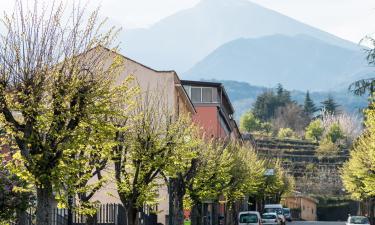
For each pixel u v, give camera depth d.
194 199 55.12
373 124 44.81
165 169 38.50
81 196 33.75
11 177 30.95
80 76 25.69
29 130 24.67
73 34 26.03
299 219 187.12
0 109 24.58
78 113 25.33
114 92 26.70
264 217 82.69
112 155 35.09
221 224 93.06
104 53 28.16
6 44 25.06
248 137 171.12
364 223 74.62
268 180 128.25
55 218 45.88
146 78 63.25
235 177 74.50
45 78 25.22
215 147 65.81
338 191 193.12
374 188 65.06
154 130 39.25
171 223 51.03
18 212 31.89
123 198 37.97
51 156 24.95
